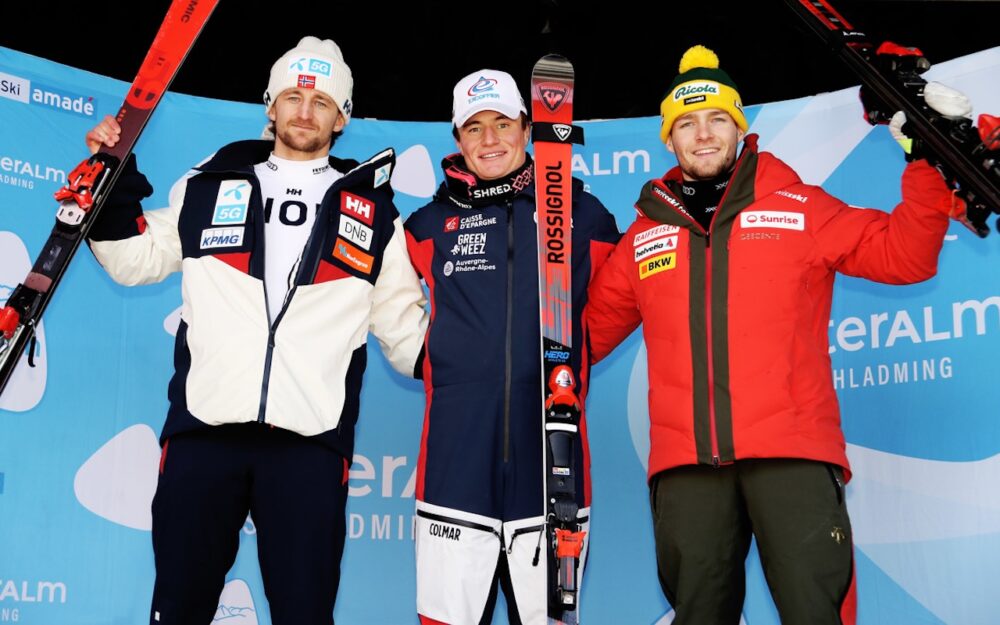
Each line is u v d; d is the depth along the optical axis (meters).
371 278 3.27
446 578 3.05
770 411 3.00
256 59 4.68
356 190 3.34
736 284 3.14
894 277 3.08
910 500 3.79
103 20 4.41
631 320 3.44
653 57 4.68
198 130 4.38
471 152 3.44
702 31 4.61
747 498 3.02
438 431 3.19
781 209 3.22
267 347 3.04
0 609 3.73
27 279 3.00
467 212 3.41
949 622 3.65
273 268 3.18
